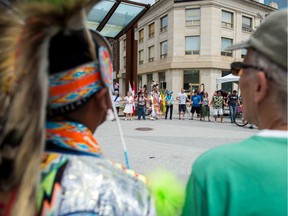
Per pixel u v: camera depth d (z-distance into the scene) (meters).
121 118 14.00
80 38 0.72
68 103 0.73
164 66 28.59
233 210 0.73
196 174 0.81
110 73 0.84
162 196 0.85
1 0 0.67
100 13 7.38
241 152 0.78
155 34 30.06
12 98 0.63
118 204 0.69
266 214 0.71
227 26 27.64
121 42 36.28
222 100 13.23
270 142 0.79
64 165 0.70
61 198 0.65
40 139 0.63
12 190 0.63
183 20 27.05
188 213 0.81
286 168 0.73
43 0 0.65
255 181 0.73
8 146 0.62
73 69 0.71
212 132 9.52
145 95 15.31
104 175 0.72
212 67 26.55
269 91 0.80
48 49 0.67
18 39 0.65
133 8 8.92
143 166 4.96
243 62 0.88
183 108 14.59
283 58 0.75
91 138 0.79
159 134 8.83
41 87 0.63
